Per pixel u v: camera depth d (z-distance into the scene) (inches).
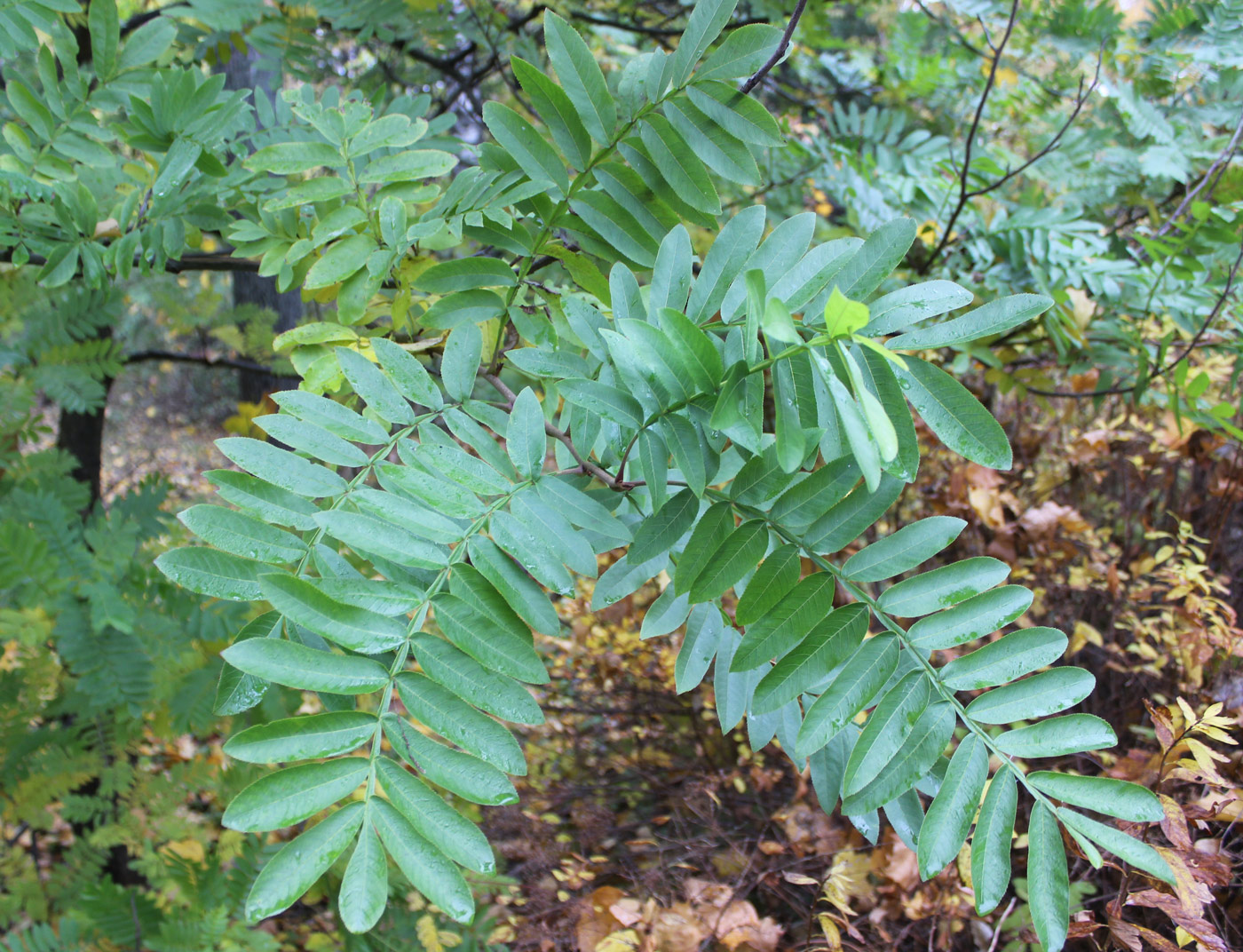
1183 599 44.9
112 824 32.5
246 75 46.7
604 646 60.2
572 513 16.1
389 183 21.0
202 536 15.1
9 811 30.0
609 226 19.2
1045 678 15.3
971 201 44.2
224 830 37.9
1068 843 27.8
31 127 22.8
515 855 47.0
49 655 29.5
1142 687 41.1
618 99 20.5
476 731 13.8
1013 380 39.8
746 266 17.2
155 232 23.8
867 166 45.3
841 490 15.9
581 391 16.0
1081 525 46.6
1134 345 37.7
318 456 16.3
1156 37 47.9
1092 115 49.6
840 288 15.9
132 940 27.7
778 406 14.7
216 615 27.8
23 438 28.7
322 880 34.1
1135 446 50.0
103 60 23.0
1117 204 48.4
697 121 18.0
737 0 17.4
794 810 44.7
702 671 18.7
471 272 19.5
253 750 12.9
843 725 15.3
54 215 23.1
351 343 21.5
